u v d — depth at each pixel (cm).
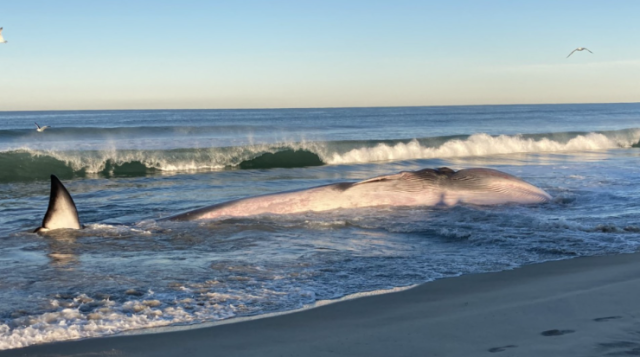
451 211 923
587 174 1497
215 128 4328
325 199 959
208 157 2156
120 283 570
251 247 733
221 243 758
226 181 1576
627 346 374
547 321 431
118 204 1132
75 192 1327
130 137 3625
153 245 748
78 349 402
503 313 457
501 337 400
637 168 1675
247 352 390
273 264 646
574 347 374
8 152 1983
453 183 980
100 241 770
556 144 2870
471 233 775
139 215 1002
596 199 1037
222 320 462
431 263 645
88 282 574
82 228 848
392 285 560
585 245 708
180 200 1191
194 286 560
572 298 491
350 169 1966
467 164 2084
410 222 854
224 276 598
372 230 824
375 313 472
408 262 650
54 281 578
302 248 725
